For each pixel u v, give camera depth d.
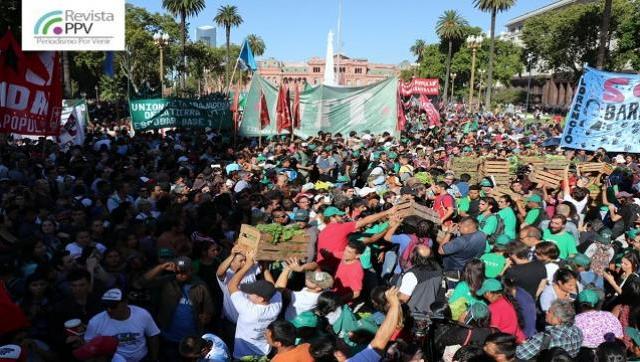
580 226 9.52
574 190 9.91
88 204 9.52
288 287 6.76
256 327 5.21
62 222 8.27
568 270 5.47
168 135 20.28
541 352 4.51
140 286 5.68
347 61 139.50
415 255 5.88
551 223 7.18
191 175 12.56
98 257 6.54
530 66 78.50
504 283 5.33
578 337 4.62
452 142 20.22
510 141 20.08
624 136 12.67
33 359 4.76
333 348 4.37
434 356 5.00
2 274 6.12
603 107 12.80
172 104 21.30
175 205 8.70
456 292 5.63
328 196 9.72
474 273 5.43
